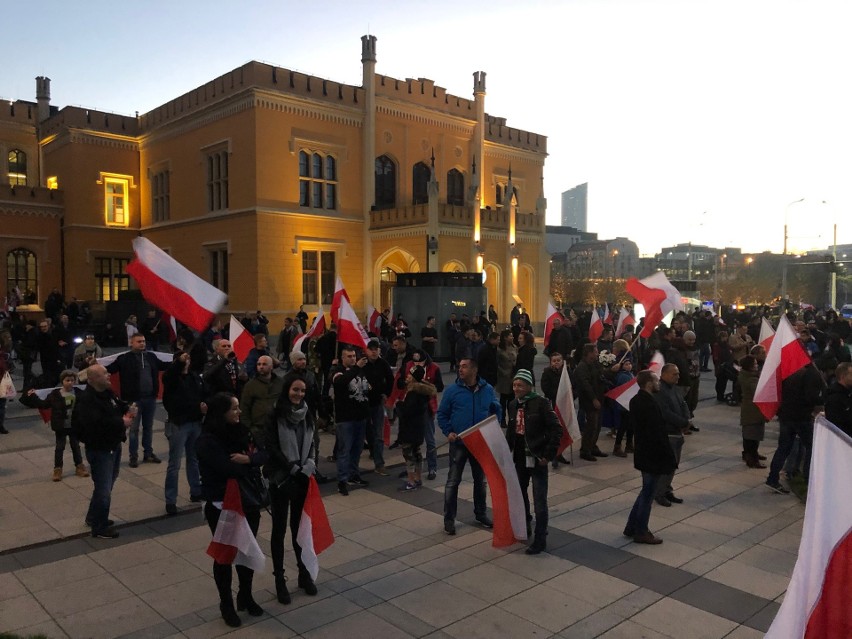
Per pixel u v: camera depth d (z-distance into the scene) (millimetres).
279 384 7926
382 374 9078
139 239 7496
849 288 80125
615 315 27359
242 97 26766
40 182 35750
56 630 5090
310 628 5156
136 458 9789
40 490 8609
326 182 29125
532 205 39188
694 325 22750
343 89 29250
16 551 6645
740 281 77375
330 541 5871
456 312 22609
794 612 3809
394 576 6121
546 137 39875
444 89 33875
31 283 32750
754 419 9969
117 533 7074
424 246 27578
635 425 7008
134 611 5410
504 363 12609
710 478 9531
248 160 26812
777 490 8773
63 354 16688
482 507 7547
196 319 7609
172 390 7777
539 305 33438
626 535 7164
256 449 6109
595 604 5594
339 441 8625
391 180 32125
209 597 5684
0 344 14828
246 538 5074
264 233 26812
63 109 32469
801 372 8523
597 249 113312
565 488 8969
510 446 6945
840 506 3814
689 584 6000
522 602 5617
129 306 27203
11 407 14312
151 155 33156
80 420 6816
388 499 8438
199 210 29688
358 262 30188
